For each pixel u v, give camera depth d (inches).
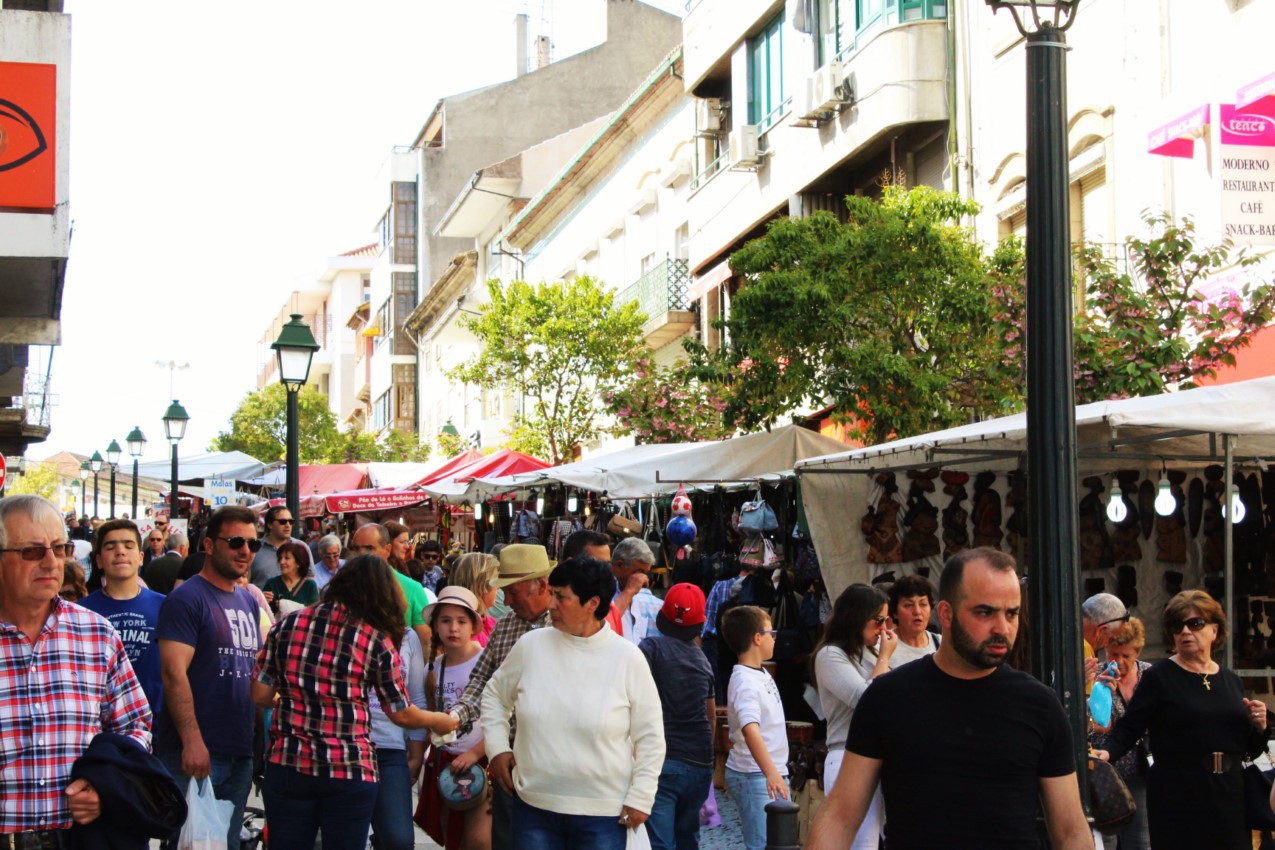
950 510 439.2
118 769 176.7
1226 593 316.8
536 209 1633.9
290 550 409.7
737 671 288.5
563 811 225.6
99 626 187.8
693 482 546.9
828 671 269.0
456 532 1151.0
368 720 251.3
